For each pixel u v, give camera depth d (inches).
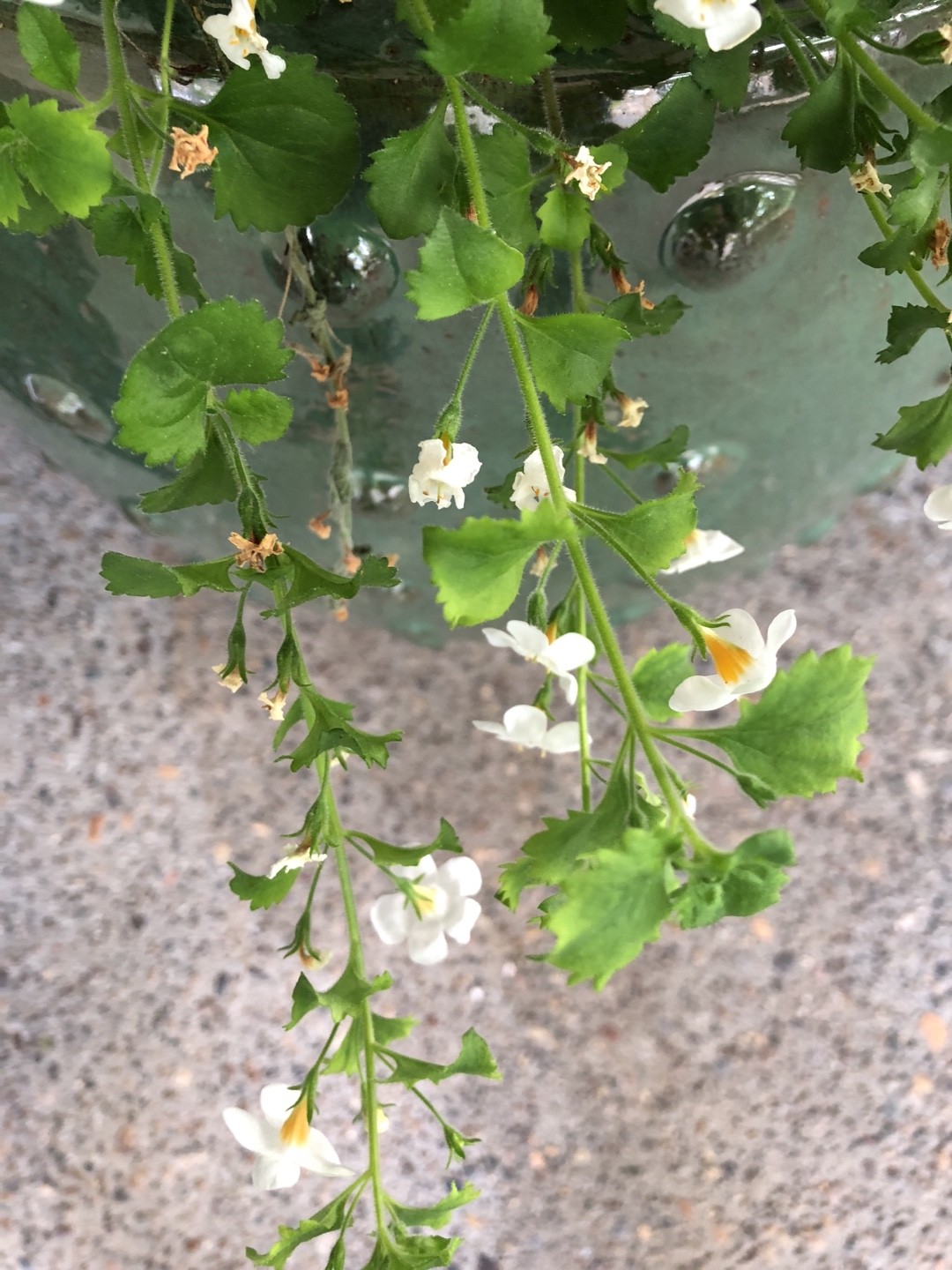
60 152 8.1
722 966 21.0
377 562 9.2
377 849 10.4
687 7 8.0
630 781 8.2
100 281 11.6
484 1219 20.2
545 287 10.6
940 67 10.2
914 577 22.6
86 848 21.1
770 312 12.0
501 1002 20.8
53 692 21.5
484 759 21.6
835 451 15.7
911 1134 20.5
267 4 9.1
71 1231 19.9
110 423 14.1
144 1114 20.3
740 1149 20.5
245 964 20.8
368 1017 10.2
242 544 8.9
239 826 21.4
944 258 9.1
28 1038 20.4
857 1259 20.2
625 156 9.1
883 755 21.8
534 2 7.7
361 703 21.7
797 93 9.8
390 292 11.0
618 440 13.6
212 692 21.8
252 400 8.6
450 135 9.7
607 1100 20.6
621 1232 20.2
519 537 7.8
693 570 18.2
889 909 21.2
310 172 9.4
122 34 9.4
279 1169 10.3
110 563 9.1
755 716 8.2
